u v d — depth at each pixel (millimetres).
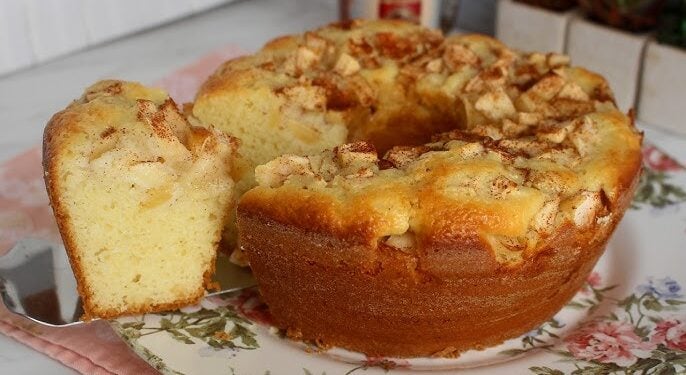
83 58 1093
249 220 692
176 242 718
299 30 1146
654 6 963
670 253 785
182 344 699
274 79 792
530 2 1020
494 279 683
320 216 672
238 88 778
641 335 716
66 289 746
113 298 723
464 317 698
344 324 707
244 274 761
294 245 685
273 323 729
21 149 936
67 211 698
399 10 1020
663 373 678
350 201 674
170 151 701
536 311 719
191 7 1158
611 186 706
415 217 672
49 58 1084
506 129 742
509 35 1032
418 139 816
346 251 674
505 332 718
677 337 711
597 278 778
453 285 682
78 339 717
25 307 727
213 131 726
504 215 668
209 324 719
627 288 760
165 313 728
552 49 1011
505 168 695
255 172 704
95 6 1092
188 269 728
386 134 816
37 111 996
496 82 785
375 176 688
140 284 723
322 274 689
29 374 703
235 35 1135
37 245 782
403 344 708
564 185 692
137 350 690
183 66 1068
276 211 681
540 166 700
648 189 840
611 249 798
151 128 699
